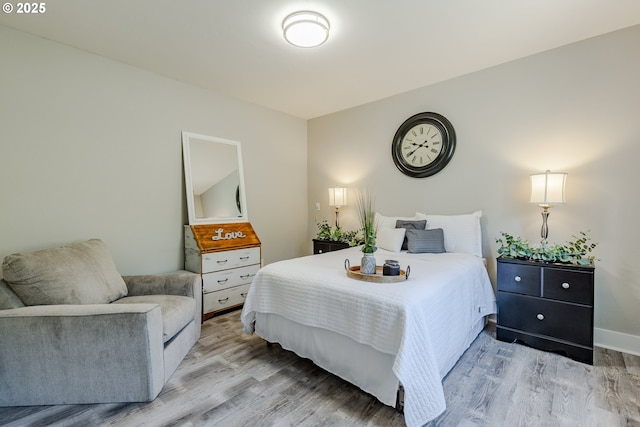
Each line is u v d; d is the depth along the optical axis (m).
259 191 4.04
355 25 2.19
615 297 2.36
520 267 2.42
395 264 1.94
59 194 2.45
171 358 1.98
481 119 2.99
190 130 3.30
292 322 2.13
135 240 2.91
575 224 2.51
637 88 2.25
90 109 2.61
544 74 2.63
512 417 1.57
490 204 2.96
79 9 2.01
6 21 2.15
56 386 1.67
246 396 1.77
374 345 1.61
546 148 2.64
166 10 2.02
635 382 1.89
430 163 3.31
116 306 1.75
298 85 3.34
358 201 4.06
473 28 2.25
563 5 1.98
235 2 1.94
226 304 3.20
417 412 1.43
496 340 2.51
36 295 1.81
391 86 3.38
